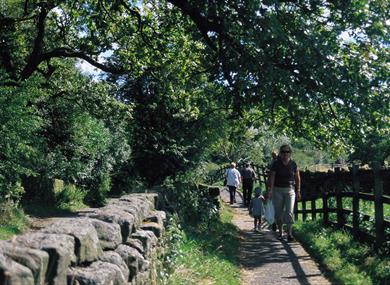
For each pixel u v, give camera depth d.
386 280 6.52
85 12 17.42
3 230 9.13
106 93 17.56
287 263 8.32
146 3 17.19
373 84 11.66
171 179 18.36
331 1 11.98
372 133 13.14
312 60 11.17
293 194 10.12
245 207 20.81
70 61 18.53
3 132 10.83
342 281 6.76
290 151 9.97
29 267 2.70
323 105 13.16
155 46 16.91
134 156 19.16
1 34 16.47
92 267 3.69
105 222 4.63
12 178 11.42
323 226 11.57
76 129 16.14
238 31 11.75
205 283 6.81
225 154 46.84
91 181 17.02
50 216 12.17
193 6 12.70
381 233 8.17
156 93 19.00
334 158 15.44
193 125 19.44
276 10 11.60
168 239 7.72
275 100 12.51
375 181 8.29
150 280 5.53
